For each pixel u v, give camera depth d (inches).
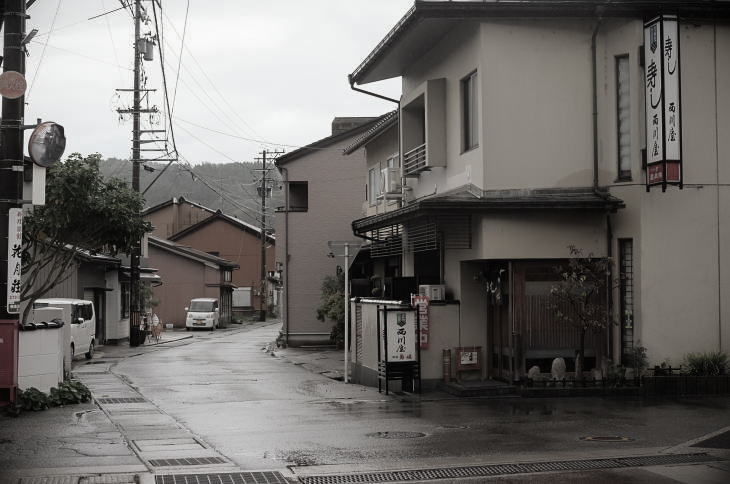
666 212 573.9
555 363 579.5
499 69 597.9
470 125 639.1
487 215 582.6
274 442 404.2
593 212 587.8
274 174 2819.9
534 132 600.7
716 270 578.6
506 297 604.4
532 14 586.2
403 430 436.8
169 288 2285.9
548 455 365.1
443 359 620.4
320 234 1365.7
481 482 315.0
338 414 504.4
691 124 579.2
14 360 489.1
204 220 2960.1
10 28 474.3
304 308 1352.1
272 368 921.5
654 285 571.2
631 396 558.3
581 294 568.4
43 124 452.1
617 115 596.7
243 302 2977.4
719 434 415.2
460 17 592.4
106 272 1430.9
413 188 793.6
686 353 573.9
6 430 437.1
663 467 339.0
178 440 410.3
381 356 644.7
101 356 1153.4
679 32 566.6
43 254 722.8
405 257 792.3
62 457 362.9
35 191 475.2
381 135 1015.0
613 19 591.5
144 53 1419.8
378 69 805.9
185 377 798.5
